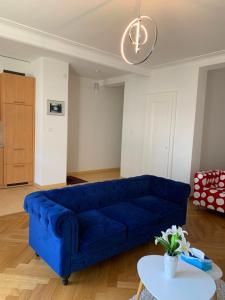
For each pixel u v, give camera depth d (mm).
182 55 4227
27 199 2326
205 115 4988
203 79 4566
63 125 4895
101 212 2590
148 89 5379
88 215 2443
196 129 4598
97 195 2793
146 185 3363
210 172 4059
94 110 6613
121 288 2016
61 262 1912
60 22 3131
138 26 2289
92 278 2125
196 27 3104
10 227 3031
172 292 1428
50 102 4641
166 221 2756
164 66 4922
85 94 6355
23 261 2318
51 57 4418
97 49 4141
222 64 4191
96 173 6770
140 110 5582
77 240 1984
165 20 2926
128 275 2191
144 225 2467
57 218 1829
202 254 1799
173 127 4910
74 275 2154
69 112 6090
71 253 1955
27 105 4691
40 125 4637
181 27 3111
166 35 3375
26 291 1919
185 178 4715
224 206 3625
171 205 2938
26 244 2635
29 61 4801
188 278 1564
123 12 2791
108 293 1950
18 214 3443
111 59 4609
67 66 4754
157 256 1806
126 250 2377
